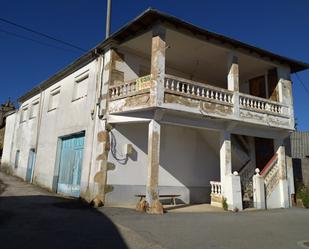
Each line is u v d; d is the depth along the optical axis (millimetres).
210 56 14641
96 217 9320
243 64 15641
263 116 14406
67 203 12281
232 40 13258
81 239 6477
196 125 12695
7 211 9695
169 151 14672
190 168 15328
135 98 11867
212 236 7262
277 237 7535
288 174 15922
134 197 12867
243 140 16453
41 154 18781
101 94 13398
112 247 5984
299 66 16391
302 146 22781
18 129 24344
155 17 11461
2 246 5773
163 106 11234
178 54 14469
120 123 12664
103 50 14031
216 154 16594
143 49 13828
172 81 11773
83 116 14586
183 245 6336
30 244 5961
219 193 13547
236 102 13469
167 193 14172
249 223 9406
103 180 12164
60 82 18047
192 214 10906
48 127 18469
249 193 14961
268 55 14875
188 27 12117
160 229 7809
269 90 16297
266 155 16250
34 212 9797
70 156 15461
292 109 15883
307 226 9305
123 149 12867
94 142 13172
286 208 14586
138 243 6355
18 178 21594
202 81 17703
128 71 13828
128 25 11914
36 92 21656
